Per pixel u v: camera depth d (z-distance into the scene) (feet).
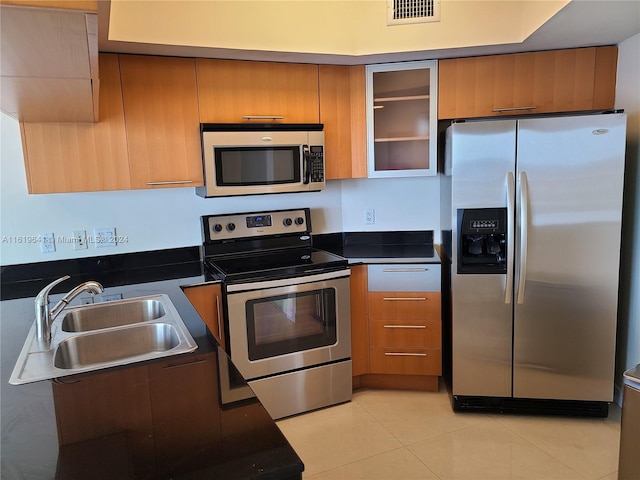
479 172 8.10
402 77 9.34
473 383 8.71
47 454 2.89
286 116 9.09
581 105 8.93
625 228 8.71
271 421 3.23
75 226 8.61
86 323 6.43
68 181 7.66
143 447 2.94
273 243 9.98
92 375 4.06
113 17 6.99
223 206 9.81
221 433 3.08
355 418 8.71
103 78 7.68
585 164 7.82
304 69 9.12
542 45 8.55
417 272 9.14
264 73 8.83
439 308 9.19
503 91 9.05
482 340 8.56
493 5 8.27
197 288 7.88
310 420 8.68
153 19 7.23
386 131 9.56
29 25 2.86
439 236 10.90
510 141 7.95
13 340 5.22
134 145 8.02
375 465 7.31
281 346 8.49
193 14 7.47
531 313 8.31
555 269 8.13
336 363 9.05
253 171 8.68
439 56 8.95
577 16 7.07
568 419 8.53
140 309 6.78
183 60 8.23
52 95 5.13
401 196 10.91
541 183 7.94
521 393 8.60
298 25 8.18
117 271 8.95
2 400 3.64
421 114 9.41
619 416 8.54
